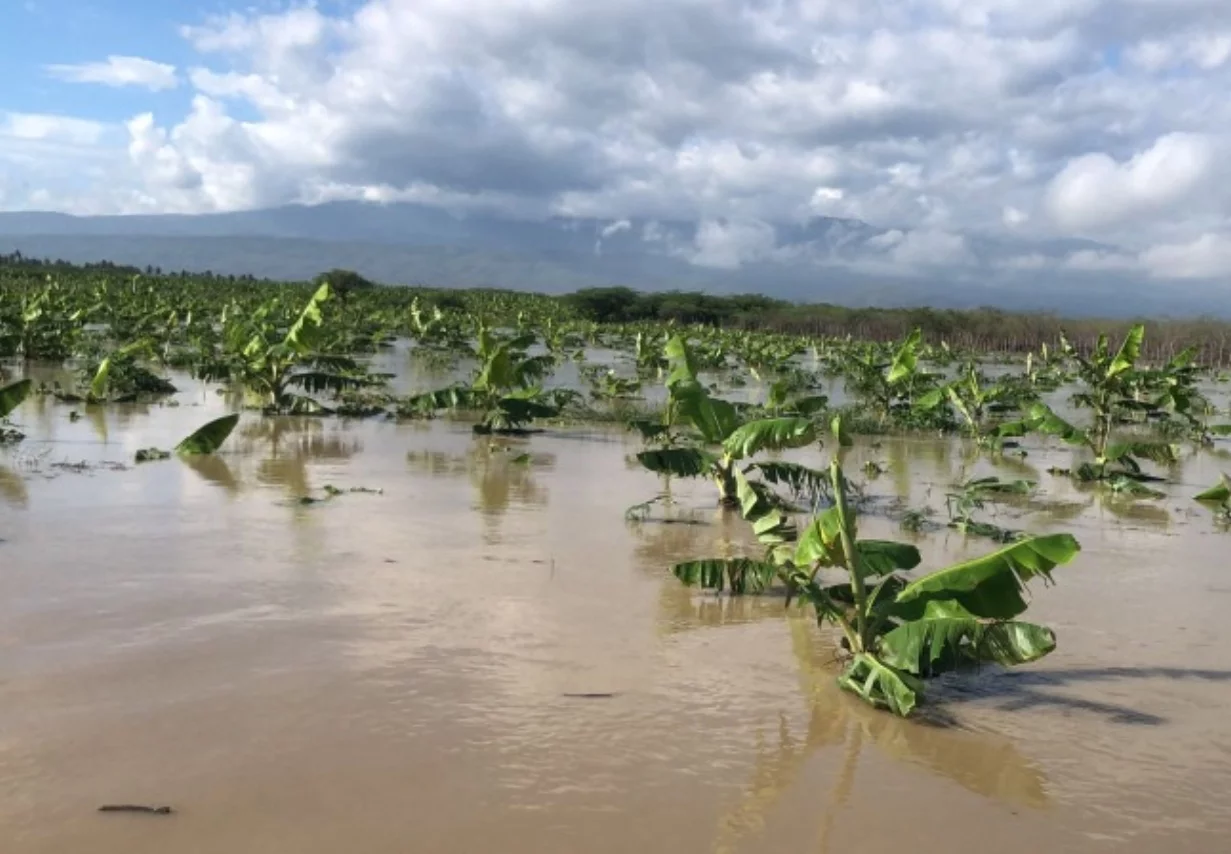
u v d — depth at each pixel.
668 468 12.28
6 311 31.83
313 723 6.18
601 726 6.43
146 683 6.62
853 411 24.33
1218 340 66.19
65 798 5.19
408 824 5.14
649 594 9.27
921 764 6.20
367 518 11.52
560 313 75.88
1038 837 5.44
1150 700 7.38
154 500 11.78
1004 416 26.94
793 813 5.52
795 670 7.61
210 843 4.87
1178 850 5.39
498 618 8.33
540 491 13.80
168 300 51.97
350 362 21.91
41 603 7.98
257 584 8.80
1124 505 15.34
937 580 7.41
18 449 14.56
